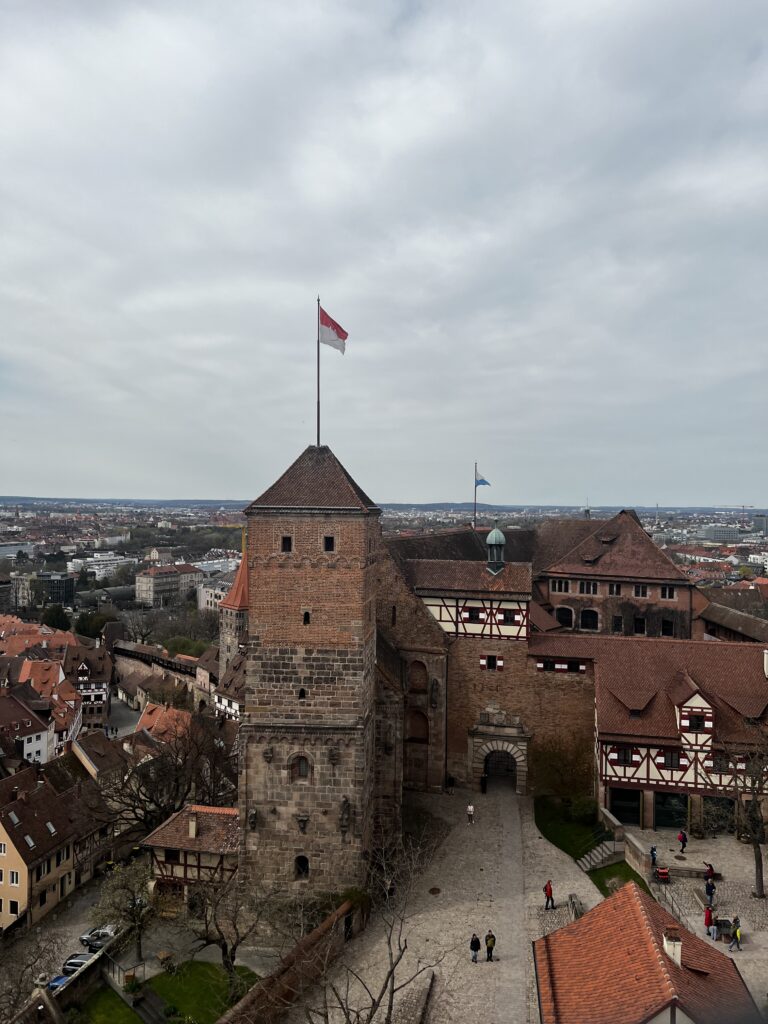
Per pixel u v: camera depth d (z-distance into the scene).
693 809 53.12
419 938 43.06
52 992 42.69
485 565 67.12
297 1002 38.44
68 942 59.22
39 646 151.50
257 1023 35.81
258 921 43.25
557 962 28.70
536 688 64.25
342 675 46.97
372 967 40.84
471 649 65.94
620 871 48.59
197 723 84.56
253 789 47.59
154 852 53.31
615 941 27.72
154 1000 43.38
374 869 50.00
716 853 49.88
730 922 40.56
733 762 51.56
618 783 54.78
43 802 70.19
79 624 193.75
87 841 71.88
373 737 53.41
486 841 55.38
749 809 52.22
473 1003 36.88
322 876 46.94
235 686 105.75
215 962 46.16
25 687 126.56
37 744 114.50
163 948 48.09
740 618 77.25
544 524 101.06
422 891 48.34
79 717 131.88
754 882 45.75
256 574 47.66
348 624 46.88
